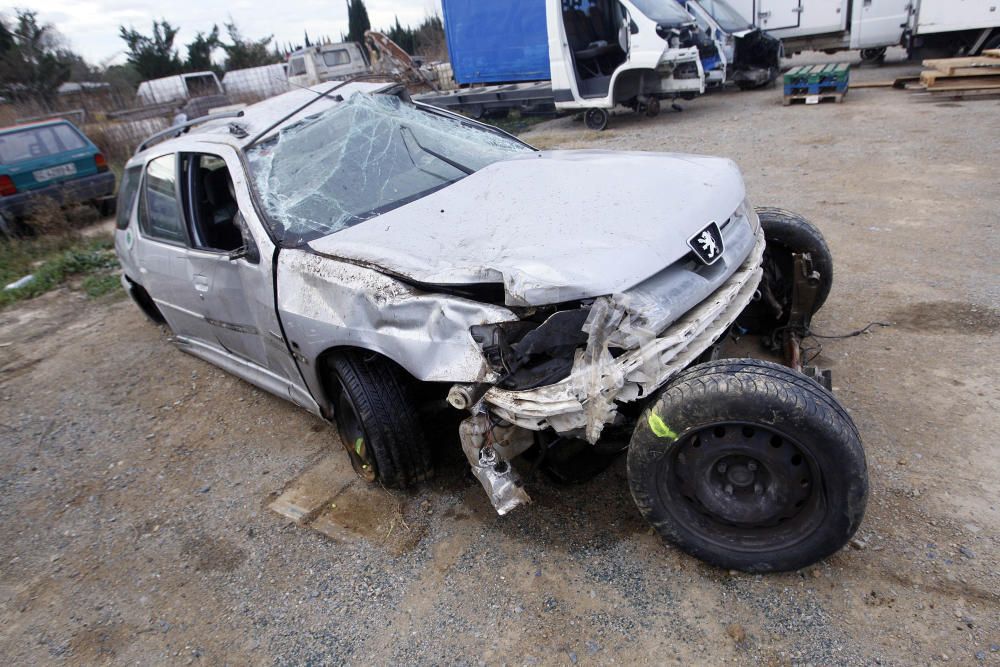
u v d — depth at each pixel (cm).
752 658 200
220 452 369
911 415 295
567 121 1315
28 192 889
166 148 393
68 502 347
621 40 1076
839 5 1365
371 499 303
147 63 3116
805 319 343
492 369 224
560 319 217
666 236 244
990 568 216
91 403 456
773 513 216
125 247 471
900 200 572
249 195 315
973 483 251
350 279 261
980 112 855
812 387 201
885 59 1466
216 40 3459
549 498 279
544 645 216
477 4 1227
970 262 434
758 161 773
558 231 253
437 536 272
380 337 252
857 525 205
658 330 219
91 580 287
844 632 204
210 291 351
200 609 260
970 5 1174
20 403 472
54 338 590
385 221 295
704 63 1137
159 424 412
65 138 948
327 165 343
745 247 276
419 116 407
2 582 295
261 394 426
